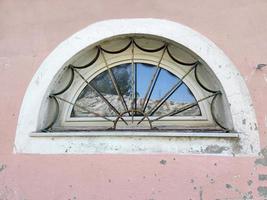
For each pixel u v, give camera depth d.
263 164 1.74
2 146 2.05
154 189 1.80
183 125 2.08
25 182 1.96
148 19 2.08
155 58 2.21
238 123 1.82
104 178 1.87
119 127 2.12
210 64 1.94
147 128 2.09
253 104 1.83
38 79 2.12
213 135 1.80
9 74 2.19
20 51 2.22
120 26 2.10
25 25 2.28
